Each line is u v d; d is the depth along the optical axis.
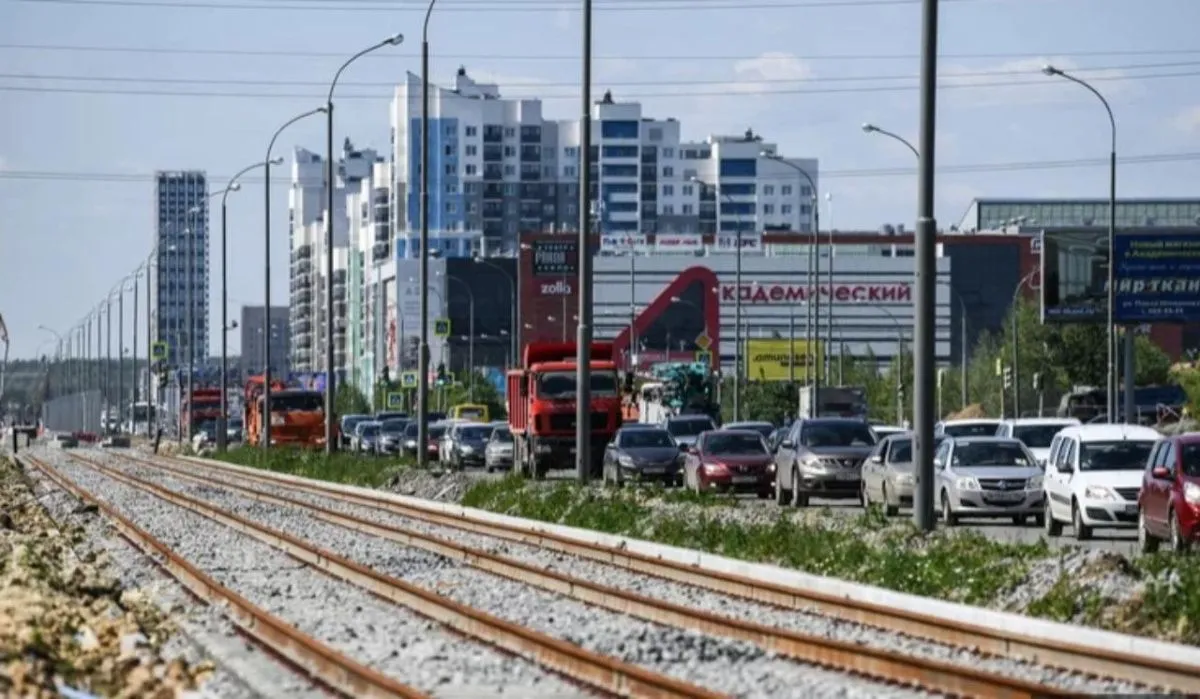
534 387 162.25
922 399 81.81
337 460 182.75
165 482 174.00
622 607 63.22
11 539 87.38
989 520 109.00
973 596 64.31
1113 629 55.78
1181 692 43.28
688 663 48.47
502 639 53.03
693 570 73.69
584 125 122.75
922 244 81.75
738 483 132.75
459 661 48.81
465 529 107.25
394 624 59.00
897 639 54.34
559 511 111.75
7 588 58.88
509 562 76.94
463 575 77.25
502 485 128.38
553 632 55.66
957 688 42.62
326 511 118.06
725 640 52.69
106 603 62.34
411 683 44.72
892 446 110.12
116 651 49.41
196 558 86.69
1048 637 53.00
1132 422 181.75
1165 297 178.12
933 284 81.81
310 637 51.25
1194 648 49.03
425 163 155.75
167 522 114.50
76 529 104.50
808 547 79.50
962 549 72.81
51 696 39.25
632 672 42.78
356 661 46.59
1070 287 189.38
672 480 144.25
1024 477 101.31
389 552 89.44
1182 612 54.72
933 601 62.31
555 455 161.38
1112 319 156.75
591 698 42.22
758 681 44.69
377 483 158.62
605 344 172.38
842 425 123.81
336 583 74.25
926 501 81.81
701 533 90.31
